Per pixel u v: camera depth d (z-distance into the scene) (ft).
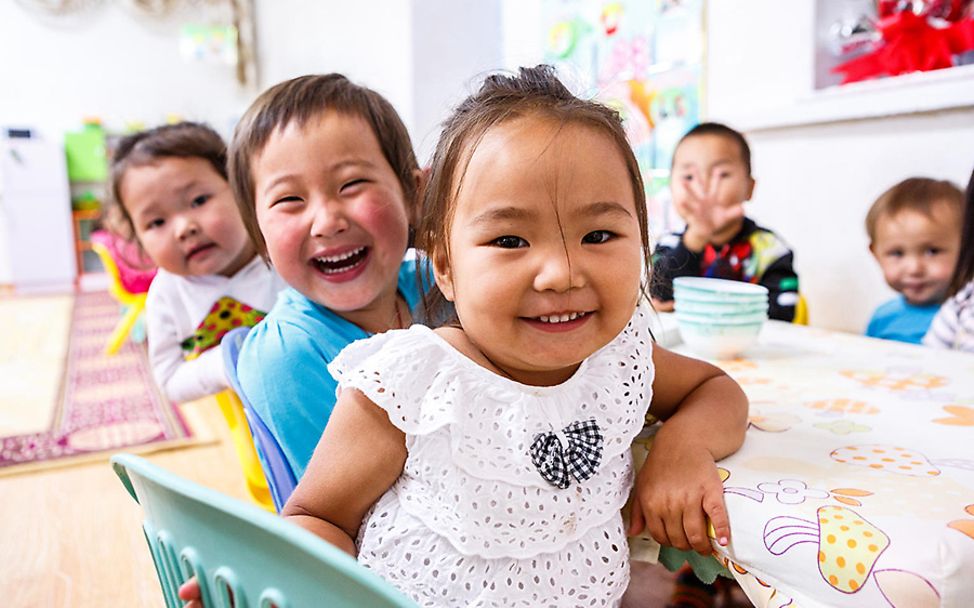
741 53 5.83
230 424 3.70
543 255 1.58
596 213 1.60
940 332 4.31
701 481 1.69
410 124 8.88
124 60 16.67
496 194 1.58
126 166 4.01
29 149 15.42
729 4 5.87
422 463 1.73
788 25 5.41
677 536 1.71
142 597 3.69
